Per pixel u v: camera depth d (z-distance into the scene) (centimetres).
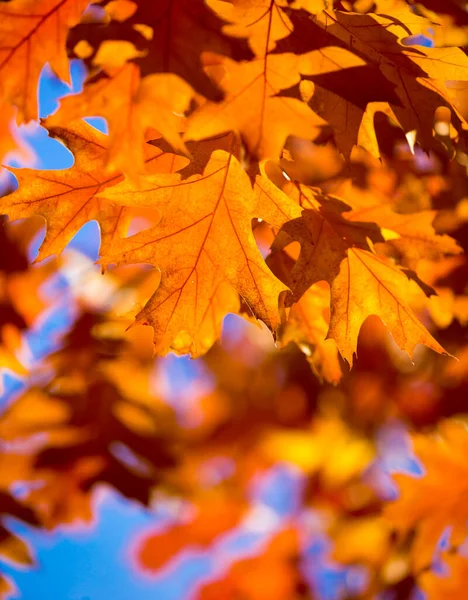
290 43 113
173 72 112
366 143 117
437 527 143
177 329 117
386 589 146
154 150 116
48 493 165
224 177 115
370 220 123
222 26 113
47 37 113
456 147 120
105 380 166
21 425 164
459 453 144
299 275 118
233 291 120
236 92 113
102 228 118
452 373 152
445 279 134
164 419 198
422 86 118
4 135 133
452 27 124
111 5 113
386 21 116
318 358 124
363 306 120
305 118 113
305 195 120
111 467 167
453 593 141
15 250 147
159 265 116
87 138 117
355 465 233
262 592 275
